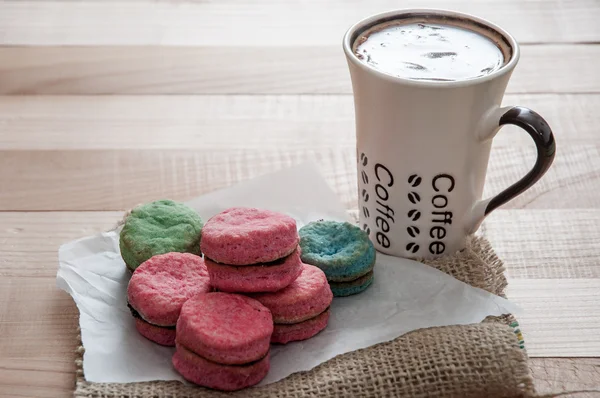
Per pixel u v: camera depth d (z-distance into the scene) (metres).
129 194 0.82
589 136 0.88
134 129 0.89
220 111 0.91
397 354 0.67
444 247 0.74
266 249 0.67
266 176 0.79
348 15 1.04
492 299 0.71
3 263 0.75
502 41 0.72
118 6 1.05
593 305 0.73
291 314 0.68
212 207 0.78
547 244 0.77
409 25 0.74
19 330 0.70
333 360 0.67
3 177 0.83
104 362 0.67
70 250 0.73
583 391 0.67
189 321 0.65
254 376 0.65
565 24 1.02
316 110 0.92
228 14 1.04
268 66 0.97
